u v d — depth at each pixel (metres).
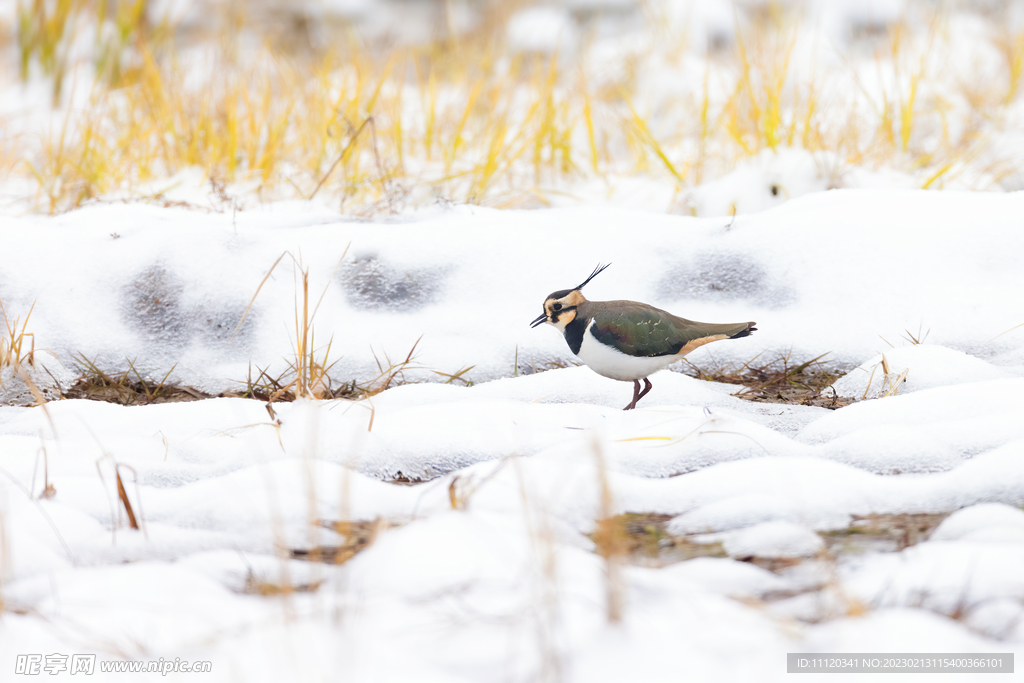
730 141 19.42
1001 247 12.77
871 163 18.23
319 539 7.24
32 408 10.87
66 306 12.63
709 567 6.66
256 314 12.68
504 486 7.93
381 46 26.75
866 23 28.31
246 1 28.02
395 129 19.11
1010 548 6.54
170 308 12.71
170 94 20.08
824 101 20.97
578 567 6.46
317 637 5.61
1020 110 20.81
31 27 22.52
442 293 13.08
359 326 12.61
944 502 7.63
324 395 11.75
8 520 7.29
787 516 7.45
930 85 22.16
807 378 11.91
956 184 17.27
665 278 13.16
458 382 12.00
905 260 12.75
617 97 23.88
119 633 5.72
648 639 5.52
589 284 13.09
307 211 16.31
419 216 15.15
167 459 9.12
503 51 25.58
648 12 28.12
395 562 6.63
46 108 21.70
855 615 5.75
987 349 11.70
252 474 8.12
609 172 19.22
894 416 9.55
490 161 17.50
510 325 12.66
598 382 11.31
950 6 28.23
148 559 7.04
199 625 5.82
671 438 9.19
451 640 5.65
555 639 5.55
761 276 13.02
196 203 16.62
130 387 12.05
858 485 7.86
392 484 8.71
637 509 7.77
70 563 6.94
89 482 8.20
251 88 21.56
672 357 10.27
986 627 5.71
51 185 17.30
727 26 27.64
